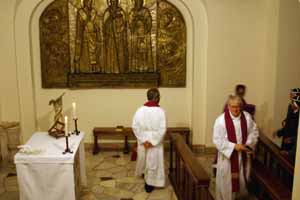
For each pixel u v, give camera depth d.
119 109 7.20
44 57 6.89
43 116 7.11
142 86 7.05
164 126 5.28
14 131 6.71
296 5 6.15
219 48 6.67
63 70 6.97
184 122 7.30
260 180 4.87
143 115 5.30
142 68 7.01
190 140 7.23
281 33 6.26
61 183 4.43
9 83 6.67
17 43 6.61
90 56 6.91
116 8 6.76
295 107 4.89
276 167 5.22
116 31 6.84
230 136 4.60
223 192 4.75
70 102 7.12
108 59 6.95
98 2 6.74
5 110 6.77
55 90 7.05
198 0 6.60
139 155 5.54
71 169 4.40
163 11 6.82
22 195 4.45
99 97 7.13
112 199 5.23
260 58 6.73
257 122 6.96
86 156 6.96
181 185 5.29
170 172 5.98
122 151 7.26
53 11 6.73
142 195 5.37
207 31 6.67
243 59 6.72
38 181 4.41
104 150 7.28
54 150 4.54
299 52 6.32
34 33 6.79
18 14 6.51
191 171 4.29
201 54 6.81
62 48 6.88
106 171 6.24
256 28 6.61
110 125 7.27
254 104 6.91
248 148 4.59
